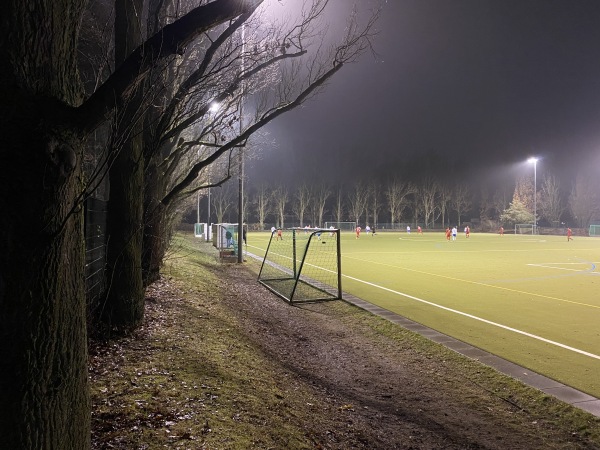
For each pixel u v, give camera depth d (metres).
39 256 1.84
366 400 5.77
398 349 8.12
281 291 13.98
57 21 1.98
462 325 10.10
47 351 1.89
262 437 3.80
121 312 6.26
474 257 28.89
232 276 16.94
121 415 3.76
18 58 1.83
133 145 6.36
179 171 15.57
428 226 95.81
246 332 8.25
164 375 4.87
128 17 6.14
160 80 5.06
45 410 1.89
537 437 4.80
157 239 9.13
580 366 7.22
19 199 1.79
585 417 5.20
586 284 16.83
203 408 4.12
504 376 6.56
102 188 12.28
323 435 4.37
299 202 92.75
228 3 2.44
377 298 13.55
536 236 68.94
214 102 6.66
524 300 13.35
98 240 7.19
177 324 7.24
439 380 6.56
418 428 4.96
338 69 6.84
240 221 21.41
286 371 6.40
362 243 45.16
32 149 1.80
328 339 8.80
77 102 2.20
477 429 4.97
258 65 7.31
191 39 2.46
